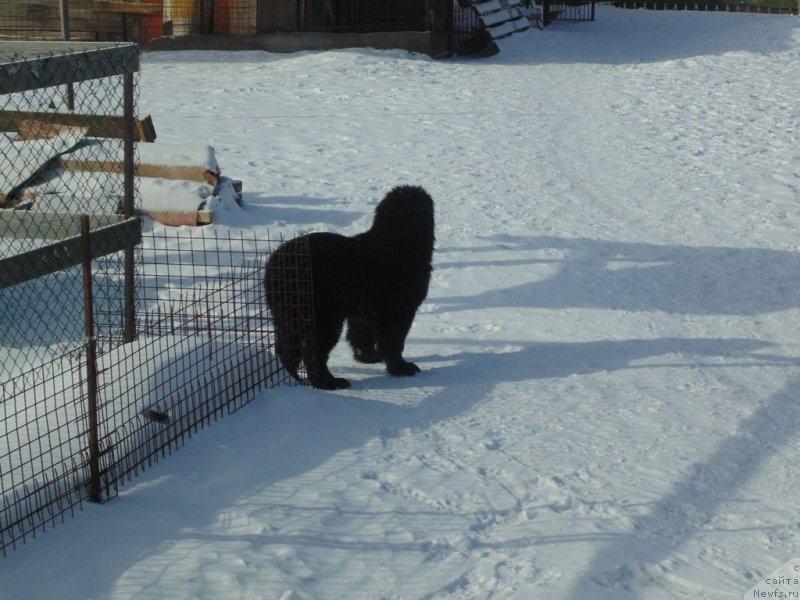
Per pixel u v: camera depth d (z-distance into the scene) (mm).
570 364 9141
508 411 8391
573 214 12047
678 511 7473
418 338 9594
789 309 10164
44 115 10188
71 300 9391
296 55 20922
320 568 6930
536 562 7062
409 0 22656
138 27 21047
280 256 8438
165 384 7848
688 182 13102
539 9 28500
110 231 8320
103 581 6762
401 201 8805
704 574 7043
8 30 20094
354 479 7527
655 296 10344
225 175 12625
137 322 8773
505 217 11891
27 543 6918
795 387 8859
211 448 7652
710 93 18531
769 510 7516
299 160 13289
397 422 8148
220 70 19484
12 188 10195
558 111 17047
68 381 7984
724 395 8719
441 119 16062
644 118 16625
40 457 7195
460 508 7391
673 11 33219
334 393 8508
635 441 8086
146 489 7312
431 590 6871
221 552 6945
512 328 9742
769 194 12758
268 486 7410
